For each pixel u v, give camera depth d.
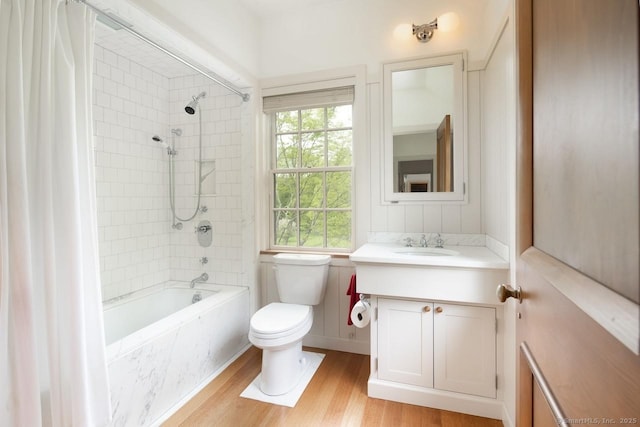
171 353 1.70
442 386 1.67
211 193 2.63
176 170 2.71
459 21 2.07
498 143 1.66
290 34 2.46
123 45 2.17
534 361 0.69
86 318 1.23
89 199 1.25
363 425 1.56
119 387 1.41
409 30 2.17
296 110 2.53
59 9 1.20
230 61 2.16
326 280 2.24
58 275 1.14
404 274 1.66
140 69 2.47
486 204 2.01
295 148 2.56
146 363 1.54
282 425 1.57
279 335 1.73
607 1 0.40
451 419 1.59
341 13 2.33
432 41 2.13
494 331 1.58
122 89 2.34
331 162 2.46
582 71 0.48
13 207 1.00
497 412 1.58
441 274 1.59
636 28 0.34
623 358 0.35
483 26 2.01
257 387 1.90
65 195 1.14
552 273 0.57
